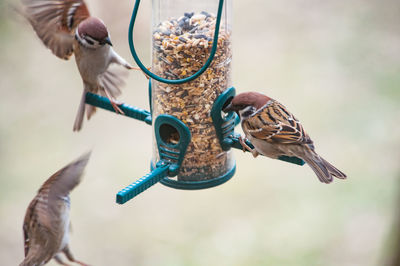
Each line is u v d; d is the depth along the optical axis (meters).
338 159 12.96
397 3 17.53
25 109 14.82
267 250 11.41
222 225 12.02
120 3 16.59
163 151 7.30
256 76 15.16
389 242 10.00
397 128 13.56
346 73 15.23
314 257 10.99
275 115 7.33
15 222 12.32
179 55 7.12
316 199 12.21
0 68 15.81
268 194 12.49
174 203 12.69
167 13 7.18
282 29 16.83
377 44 16.12
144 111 7.98
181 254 11.53
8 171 13.27
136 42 16.66
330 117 14.01
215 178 7.45
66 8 7.91
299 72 15.29
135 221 12.34
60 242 5.65
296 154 7.25
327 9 17.58
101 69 8.27
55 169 13.33
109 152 13.77
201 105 7.21
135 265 11.52
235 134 7.67
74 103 15.10
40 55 16.38
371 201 11.97
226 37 7.31
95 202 12.70
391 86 14.72
